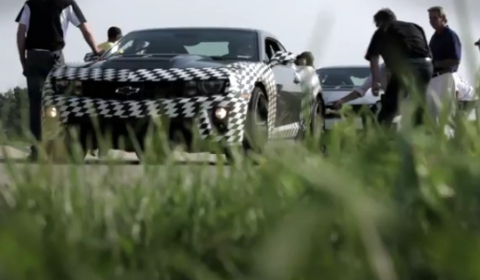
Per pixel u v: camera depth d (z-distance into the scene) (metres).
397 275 1.30
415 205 1.46
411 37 11.25
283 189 1.94
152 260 1.64
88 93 9.70
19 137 2.59
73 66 10.10
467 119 2.16
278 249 1.08
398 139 1.57
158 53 11.08
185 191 2.46
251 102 9.88
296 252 1.09
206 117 9.50
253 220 2.00
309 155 2.13
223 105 9.52
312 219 1.16
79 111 9.63
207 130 9.48
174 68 9.77
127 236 1.98
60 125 2.71
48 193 2.23
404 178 1.52
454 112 2.20
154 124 3.12
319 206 1.24
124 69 9.79
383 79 10.22
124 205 2.27
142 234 2.03
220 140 3.03
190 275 1.60
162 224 2.06
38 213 2.07
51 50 11.80
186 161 2.88
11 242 1.43
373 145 2.17
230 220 2.13
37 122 11.48
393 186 1.54
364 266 1.27
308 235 1.12
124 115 9.49
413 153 1.55
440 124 2.17
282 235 1.10
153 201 2.30
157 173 2.62
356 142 2.32
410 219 1.36
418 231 1.34
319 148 2.45
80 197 2.22
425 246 1.32
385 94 8.74
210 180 2.61
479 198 1.46
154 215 2.15
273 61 11.16
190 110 9.49
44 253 1.48
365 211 1.25
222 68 9.80
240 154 2.87
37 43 11.81
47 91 9.86
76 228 1.85
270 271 1.07
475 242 1.23
